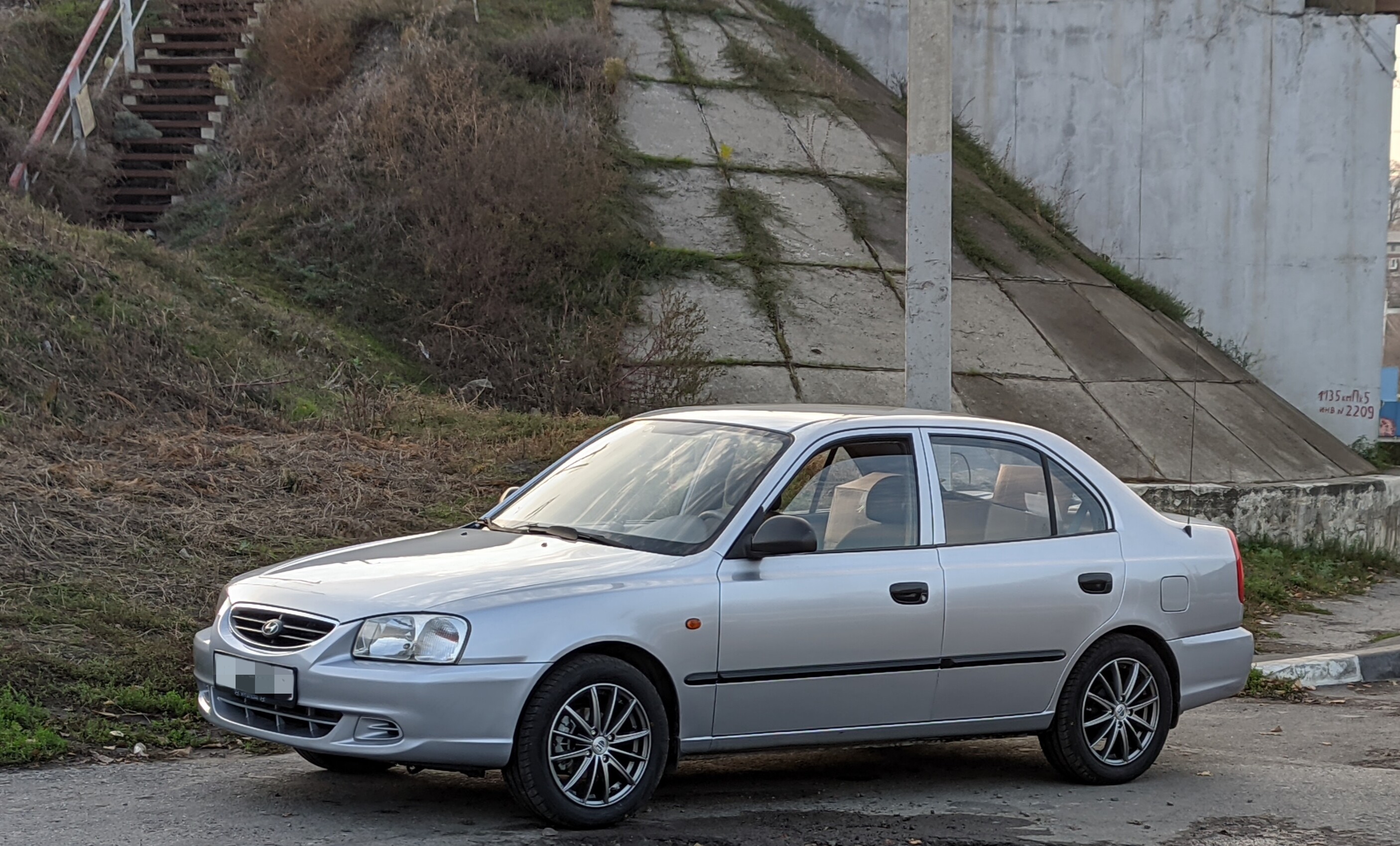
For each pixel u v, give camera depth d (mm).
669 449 6426
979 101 24672
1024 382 18406
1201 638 6945
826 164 22141
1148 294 22891
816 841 5344
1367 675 10547
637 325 17438
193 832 5137
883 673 5922
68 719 6582
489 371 16531
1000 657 6238
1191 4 23500
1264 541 16234
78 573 8078
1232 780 6887
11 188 17328
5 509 8594
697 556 5648
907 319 10086
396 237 18266
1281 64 23172
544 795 5168
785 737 5781
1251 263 23328
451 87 20172
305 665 5160
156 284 14867
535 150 18859
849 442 6219
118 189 20359
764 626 5641
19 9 24547
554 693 5184
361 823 5340
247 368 13609
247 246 18094
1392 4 23281
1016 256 21797
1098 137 24000
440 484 11227
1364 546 17172
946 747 7523
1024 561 6375
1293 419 21188
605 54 22375
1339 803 6398
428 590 5277
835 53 26234
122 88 21953
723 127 22266
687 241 19406
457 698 5047
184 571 8438
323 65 21844
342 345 15914
